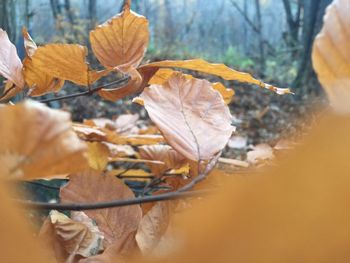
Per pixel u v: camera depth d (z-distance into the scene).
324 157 0.05
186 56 5.62
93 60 1.81
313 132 0.05
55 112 0.10
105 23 0.27
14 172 0.09
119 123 0.55
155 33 6.21
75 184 0.26
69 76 0.27
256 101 3.08
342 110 0.05
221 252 0.05
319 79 0.12
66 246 0.22
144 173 0.42
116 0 5.45
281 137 0.29
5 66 0.28
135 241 0.19
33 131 0.09
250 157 0.36
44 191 0.58
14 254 0.06
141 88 0.28
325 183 0.05
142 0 6.27
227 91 0.32
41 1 4.20
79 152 0.09
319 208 0.05
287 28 5.56
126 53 0.28
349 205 0.05
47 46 0.26
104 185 0.25
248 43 6.55
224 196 0.05
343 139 0.05
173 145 0.22
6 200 0.06
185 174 0.33
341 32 0.12
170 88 0.24
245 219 0.05
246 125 1.86
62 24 4.38
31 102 0.10
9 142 0.09
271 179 0.05
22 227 0.06
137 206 0.25
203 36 6.62
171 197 0.19
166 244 0.15
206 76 3.47
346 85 0.11
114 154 0.37
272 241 0.05
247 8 6.68
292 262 0.05
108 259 0.19
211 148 0.22
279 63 4.96
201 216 0.05
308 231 0.05
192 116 0.23
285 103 3.01
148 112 0.22
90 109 2.19
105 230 0.24
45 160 0.09
